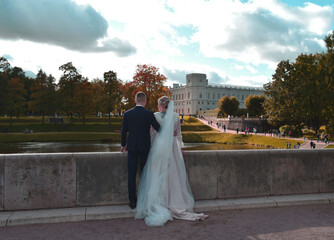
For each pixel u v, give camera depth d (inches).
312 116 2034.9
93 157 177.8
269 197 202.5
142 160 171.2
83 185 176.1
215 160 197.5
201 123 3314.5
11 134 2133.4
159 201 156.0
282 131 2208.4
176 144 172.6
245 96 6003.9
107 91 2805.1
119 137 2278.5
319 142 1749.5
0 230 141.9
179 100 5969.5
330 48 1807.3
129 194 170.1
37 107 2706.7
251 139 2194.9
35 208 168.7
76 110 2610.7
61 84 2630.4
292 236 135.0
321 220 159.9
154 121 168.6
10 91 2532.0
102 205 178.9
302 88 2070.6
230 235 135.6
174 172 165.8
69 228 145.1
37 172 169.2
